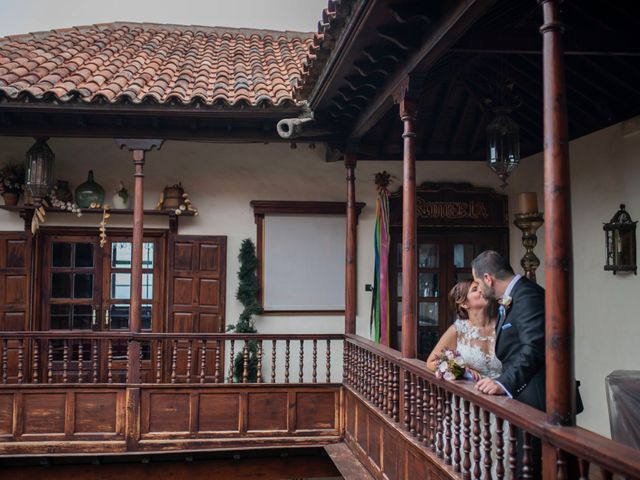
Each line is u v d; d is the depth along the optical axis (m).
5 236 8.05
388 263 8.84
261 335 7.16
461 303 4.07
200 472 7.15
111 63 8.40
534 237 6.48
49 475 6.98
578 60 6.10
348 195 7.44
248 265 8.41
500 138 6.13
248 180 8.64
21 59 8.07
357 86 5.57
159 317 8.41
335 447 6.90
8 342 8.02
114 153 8.40
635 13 4.21
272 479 7.22
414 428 4.65
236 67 8.77
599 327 7.00
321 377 8.62
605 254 6.90
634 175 6.45
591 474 4.46
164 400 6.97
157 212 8.27
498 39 4.29
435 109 8.05
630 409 3.77
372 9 4.12
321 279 8.69
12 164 8.20
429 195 8.85
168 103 6.79
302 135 7.25
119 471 7.05
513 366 3.30
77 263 8.37
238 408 7.06
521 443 3.53
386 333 8.00
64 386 6.90
